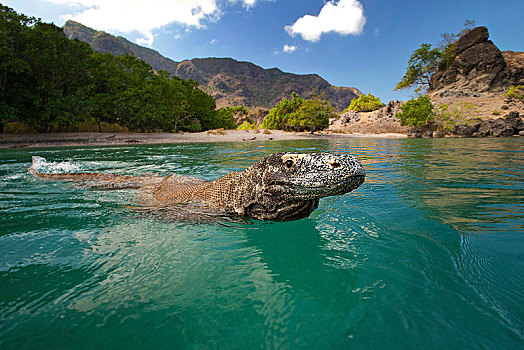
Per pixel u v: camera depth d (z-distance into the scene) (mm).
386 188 5863
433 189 5664
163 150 19250
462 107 52969
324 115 52344
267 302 2117
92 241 3279
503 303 1949
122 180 7301
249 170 4301
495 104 53031
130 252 2992
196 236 3529
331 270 2574
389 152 15211
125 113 39688
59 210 4684
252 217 4152
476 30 68312
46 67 30125
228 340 1729
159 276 2502
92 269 2598
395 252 2816
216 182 4984
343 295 2170
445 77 71312
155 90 41875
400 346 1631
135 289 2289
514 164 9367
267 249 3119
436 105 57625
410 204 4527
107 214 4465
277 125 64938
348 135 50594
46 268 2596
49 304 2064
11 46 28016
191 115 55375
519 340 1618
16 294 2180
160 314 1974
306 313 1976
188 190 5453
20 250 2977
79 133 33906
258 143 27469
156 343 1699
